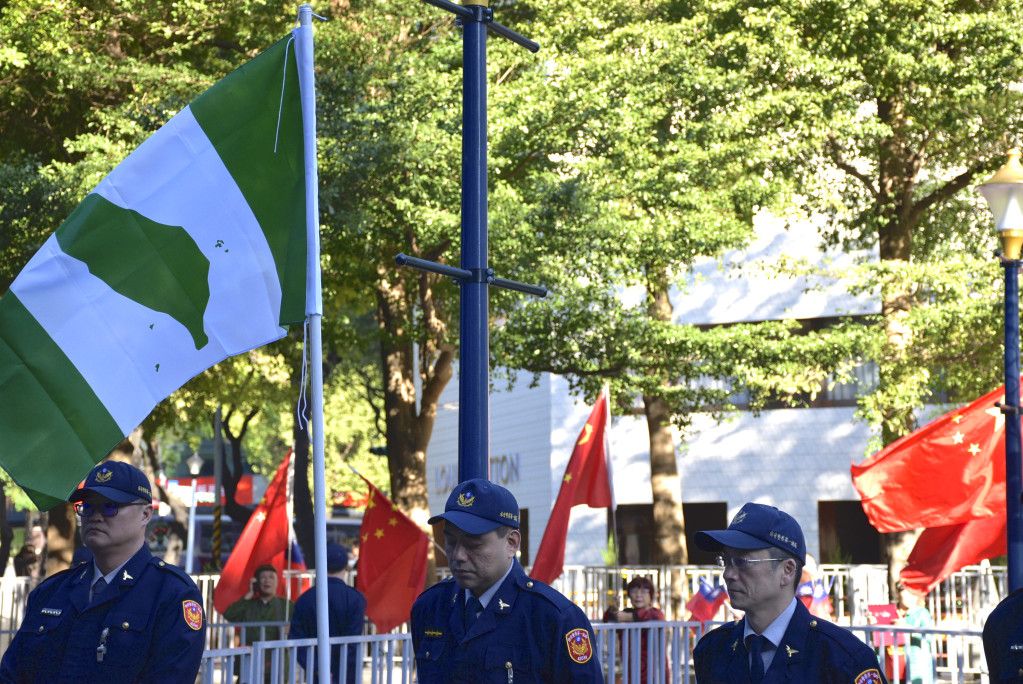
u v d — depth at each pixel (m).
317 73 16.41
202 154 5.86
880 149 20.47
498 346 17.34
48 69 17.55
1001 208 10.09
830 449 28.59
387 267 20.55
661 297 21.73
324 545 5.46
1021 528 9.61
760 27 18.20
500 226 16.34
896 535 18.48
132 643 4.69
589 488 12.58
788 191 19.55
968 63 17.97
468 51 7.98
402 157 15.88
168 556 34.44
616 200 17.55
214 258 5.80
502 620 4.57
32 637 4.82
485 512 4.54
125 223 5.71
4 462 5.38
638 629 10.30
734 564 4.23
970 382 19.55
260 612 12.66
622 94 17.38
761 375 17.45
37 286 5.55
